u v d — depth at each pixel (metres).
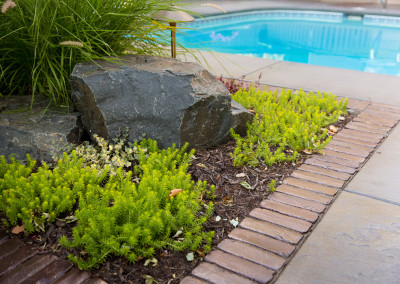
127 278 2.30
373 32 12.30
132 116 3.64
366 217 2.90
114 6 4.09
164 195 2.81
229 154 3.72
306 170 3.53
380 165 3.64
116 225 2.50
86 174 3.04
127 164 3.32
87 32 3.91
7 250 2.50
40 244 2.55
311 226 2.79
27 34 3.75
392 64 9.31
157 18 4.51
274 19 14.04
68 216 2.78
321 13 14.09
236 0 14.92
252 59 7.50
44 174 3.01
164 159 3.28
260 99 4.92
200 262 2.44
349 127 4.44
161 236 2.58
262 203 3.04
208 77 3.87
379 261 2.46
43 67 3.91
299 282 2.29
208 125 3.74
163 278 2.31
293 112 4.28
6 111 3.88
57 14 3.81
